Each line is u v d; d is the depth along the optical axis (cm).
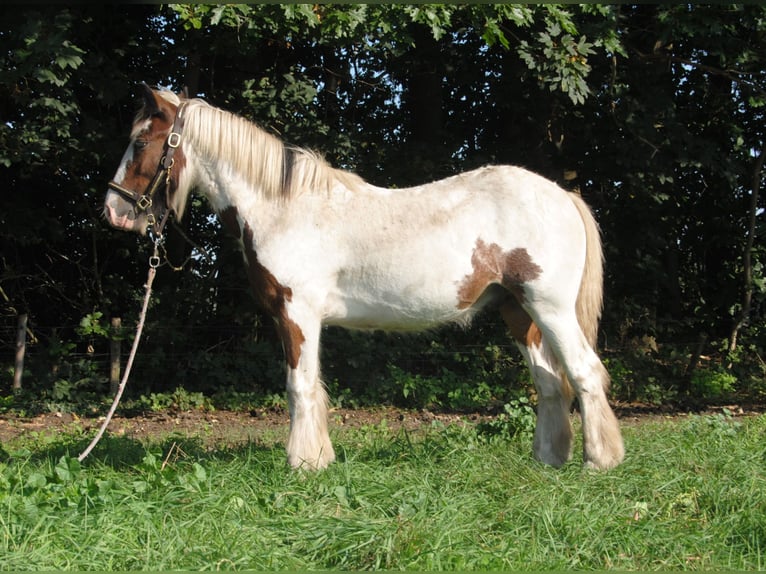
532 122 1031
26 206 1016
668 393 1071
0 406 953
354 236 479
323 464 474
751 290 1158
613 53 884
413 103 1103
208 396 1057
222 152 496
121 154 933
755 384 1111
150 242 1112
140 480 446
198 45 909
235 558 333
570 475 451
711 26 849
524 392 1033
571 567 334
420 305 481
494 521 374
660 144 970
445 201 482
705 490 418
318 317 487
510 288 483
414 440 622
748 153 1136
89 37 910
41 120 902
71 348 1048
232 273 1090
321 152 972
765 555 344
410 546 336
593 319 505
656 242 1075
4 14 778
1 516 354
